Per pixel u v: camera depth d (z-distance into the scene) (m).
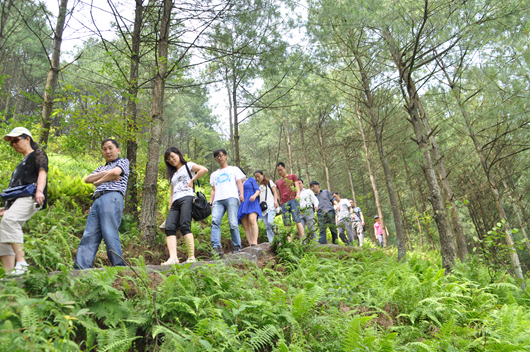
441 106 9.38
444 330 3.38
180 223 4.70
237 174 5.84
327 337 3.21
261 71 9.32
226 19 7.68
